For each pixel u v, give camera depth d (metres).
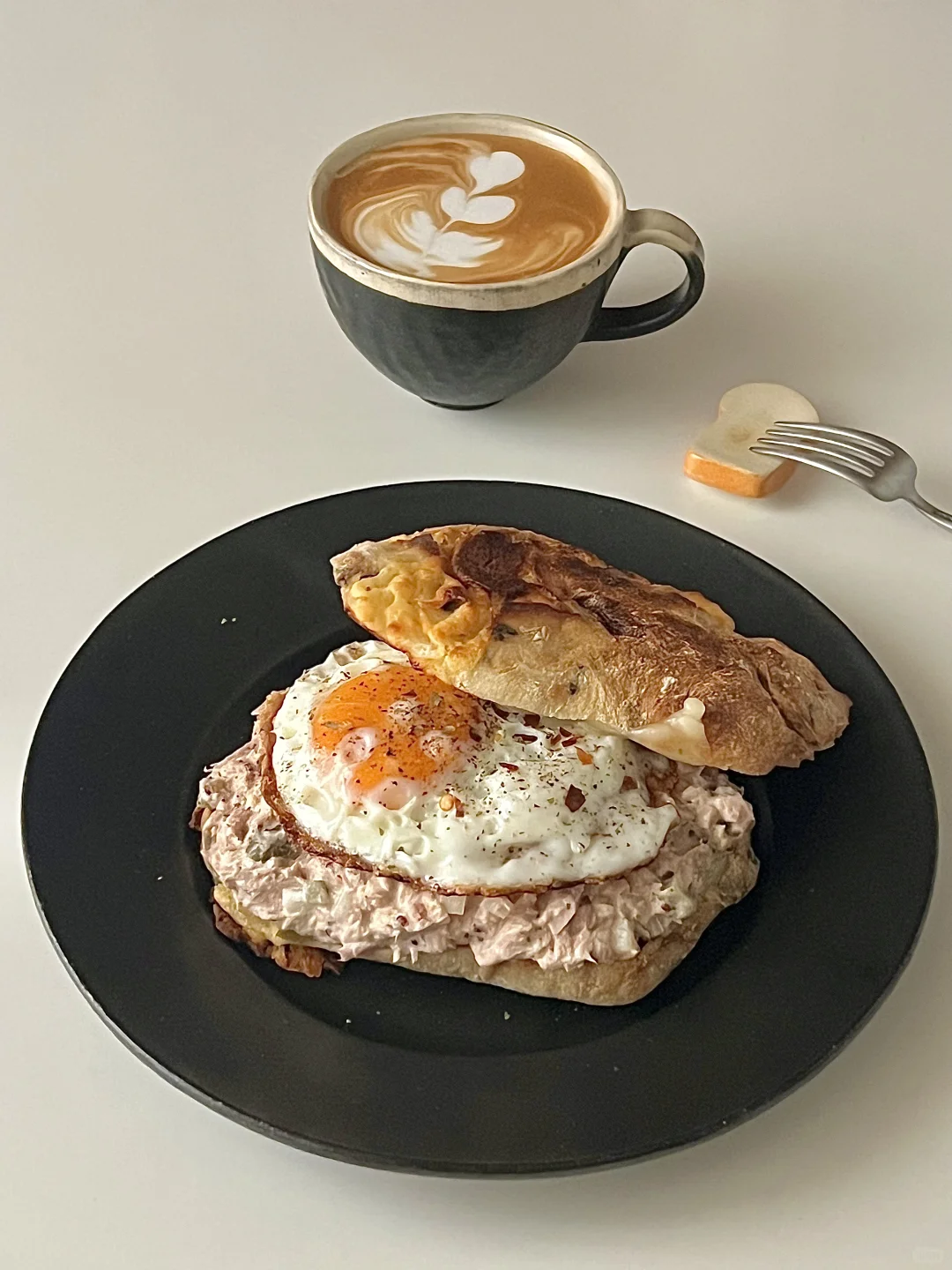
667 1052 0.26
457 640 0.30
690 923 0.28
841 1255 0.25
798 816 0.30
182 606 0.34
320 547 0.35
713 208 0.50
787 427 0.41
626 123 0.55
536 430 0.42
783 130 0.55
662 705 0.30
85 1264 0.24
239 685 0.32
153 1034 0.25
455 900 0.28
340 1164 0.26
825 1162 0.26
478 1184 0.25
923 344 0.45
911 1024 0.28
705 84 0.57
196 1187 0.25
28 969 0.28
